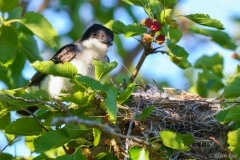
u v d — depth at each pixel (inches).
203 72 587.2
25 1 772.6
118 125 440.5
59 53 574.9
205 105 477.4
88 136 432.1
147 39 454.0
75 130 404.8
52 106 417.4
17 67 564.4
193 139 418.0
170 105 472.7
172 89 529.7
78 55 574.9
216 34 572.7
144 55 472.1
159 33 470.3
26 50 541.6
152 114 458.9
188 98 502.3
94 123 353.1
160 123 460.4
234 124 457.1
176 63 482.3
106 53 586.9
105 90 401.7
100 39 582.6
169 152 433.1
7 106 434.0
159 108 470.3
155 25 454.0
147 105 469.4
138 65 477.1
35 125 425.7
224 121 418.6
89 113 422.6
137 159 402.6
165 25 463.8
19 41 539.5
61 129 407.2
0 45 497.4
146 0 464.4
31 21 509.0
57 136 406.0
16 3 509.0
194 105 475.8
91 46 580.1
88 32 588.4
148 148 405.4
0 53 491.8
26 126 425.1
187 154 440.5
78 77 405.4
